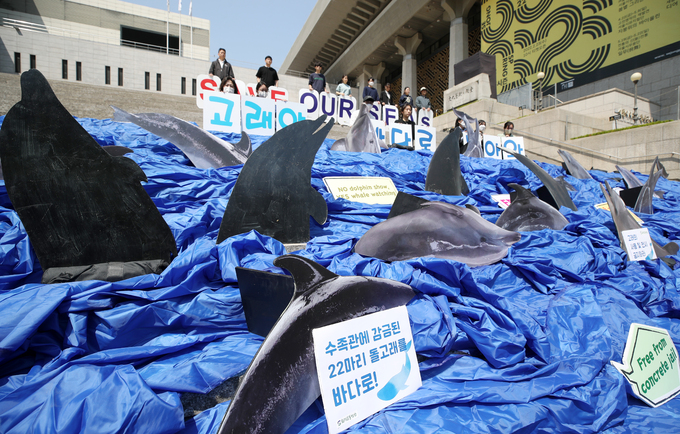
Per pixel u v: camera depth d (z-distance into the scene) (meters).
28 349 1.87
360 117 7.68
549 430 1.90
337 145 7.75
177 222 3.10
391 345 1.99
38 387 1.62
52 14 29.56
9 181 2.13
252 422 1.53
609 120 15.84
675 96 16.84
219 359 1.95
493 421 1.82
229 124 7.30
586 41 20.34
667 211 6.91
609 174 9.95
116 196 2.41
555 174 8.77
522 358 2.24
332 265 2.79
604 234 4.37
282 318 1.74
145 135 5.56
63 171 2.27
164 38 33.88
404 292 2.30
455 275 2.73
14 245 2.35
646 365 2.43
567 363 2.28
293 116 7.99
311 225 4.00
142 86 23.44
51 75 21.19
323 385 1.68
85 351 1.91
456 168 5.83
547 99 22.16
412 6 27.14
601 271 3.75
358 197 5.05
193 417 1.76
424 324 2.25
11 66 20.36
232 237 2.76
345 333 1.83
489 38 26.19
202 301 2.24
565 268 3.38
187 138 4.79
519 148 11.02
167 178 4.00
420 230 3.29
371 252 3.19
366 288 2.08
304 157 3.37
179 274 2.39
